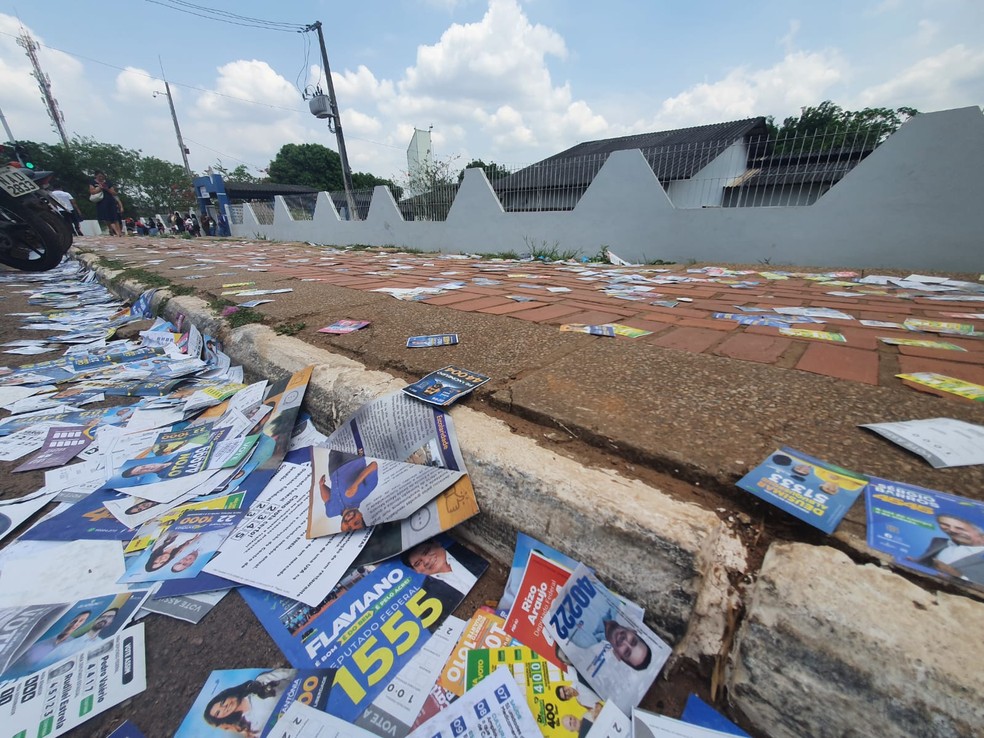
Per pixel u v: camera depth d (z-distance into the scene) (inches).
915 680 20.9
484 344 71.3
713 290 129.6
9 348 104.8
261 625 33.6
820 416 44.1
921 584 24.7
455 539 41.2
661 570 29.3
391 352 68.1
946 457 35.8
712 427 42.0
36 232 200.4
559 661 29.7
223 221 629.6
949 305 105.2
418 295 117.8
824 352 66.0
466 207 302.4
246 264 213.9
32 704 28.0
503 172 301.6
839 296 119.0
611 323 85.7
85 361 94.3
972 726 19.4
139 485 49.5
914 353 65.3
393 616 33.8
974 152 155.3
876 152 171.5
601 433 41.1
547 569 34.0
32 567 38.6
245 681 29.5
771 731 24.9
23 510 46.2
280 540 40.5
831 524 28.8
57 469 53.7
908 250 172.9
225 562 38.7
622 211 238.5
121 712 27.8
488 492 38.6
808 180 206.5
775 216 197.3
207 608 35.0
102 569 38.4
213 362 89.6
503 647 30.9
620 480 35.5
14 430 62.9
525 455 39.1
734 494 33.2
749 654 25.3
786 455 36.3
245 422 60.4
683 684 27.5
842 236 184.5
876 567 25.9
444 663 30.3
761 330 79.8
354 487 43.9
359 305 103.7
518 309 99.2
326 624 33.4
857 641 22.5
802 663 23.7
